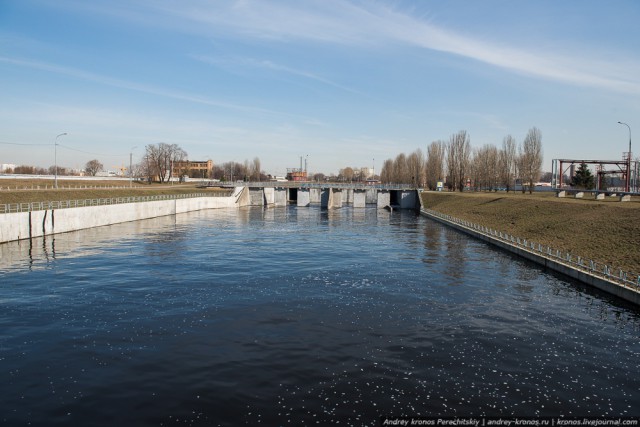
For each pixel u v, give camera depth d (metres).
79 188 95.31
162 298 31.67
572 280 37.34
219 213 107.81
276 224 83.31
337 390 18.61
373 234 68.69
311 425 16.11
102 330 25.22
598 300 31.64
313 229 75.31
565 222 56.41
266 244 57.22
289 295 32.69
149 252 50.09
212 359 21.50
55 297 31.75
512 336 24.75
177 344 23.28
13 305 29.83
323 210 125.19
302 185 143.00
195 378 19.53
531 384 19.25
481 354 22.30
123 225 77.25
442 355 22.14
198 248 53.31
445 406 17.45
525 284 36.19
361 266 43.31
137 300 31.16
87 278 37.44
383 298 32.06
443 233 70.12
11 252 49.16
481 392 18.52
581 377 19.92
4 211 59.94
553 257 42.88
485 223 75.75
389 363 21.20
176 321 26.83
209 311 28.78
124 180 146.00
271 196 148.00
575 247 45.91
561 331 25.58
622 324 26.73
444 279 37.91
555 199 76.25
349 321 27.08
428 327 26.12
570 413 17.05
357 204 143.38
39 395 17.98
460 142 139.25
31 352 22.11
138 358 21.52
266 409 17.11
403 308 29.70
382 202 140.25
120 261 44.75
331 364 21.06
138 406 17.23
